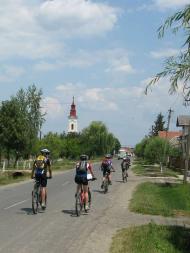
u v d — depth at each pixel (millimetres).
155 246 10867
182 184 33000
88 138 122062
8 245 10797
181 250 10867
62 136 110000
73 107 165750
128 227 13711
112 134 129500
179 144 83312
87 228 13461
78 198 16031
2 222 14227
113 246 10906
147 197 23672
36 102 54562
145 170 63781
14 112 49875
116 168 70812
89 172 16453
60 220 14852
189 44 9172
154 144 65750
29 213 16375
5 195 23422
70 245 10992
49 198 22234
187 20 8875
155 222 15109
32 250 10328
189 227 14242
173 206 21250
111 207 18906
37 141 54562
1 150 51938
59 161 87750
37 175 16516
